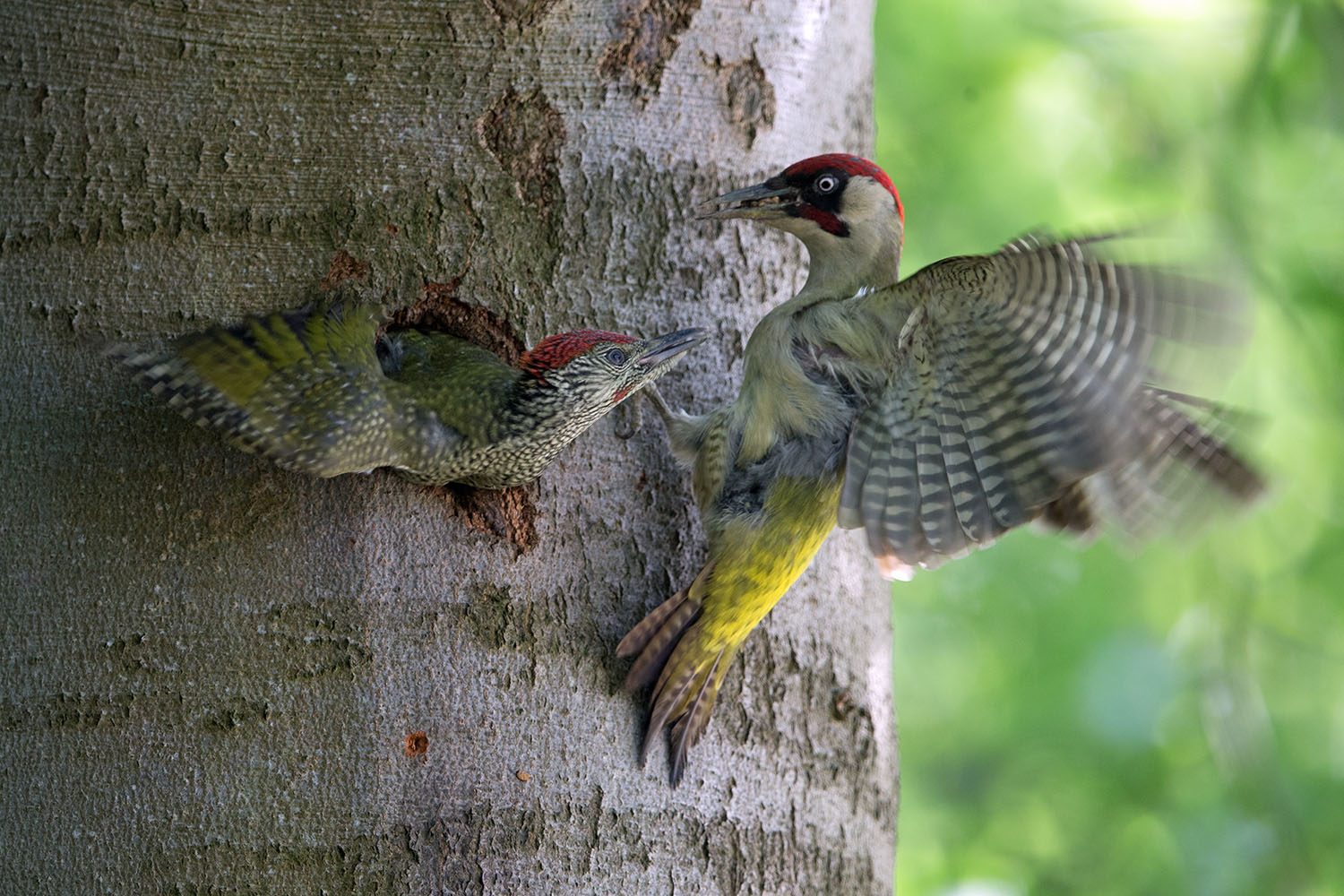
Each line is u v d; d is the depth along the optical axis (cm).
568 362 747
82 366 705
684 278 815
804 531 809
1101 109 1493
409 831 692
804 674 821
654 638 767
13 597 687
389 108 752
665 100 812
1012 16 1489
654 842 738
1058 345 708
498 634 733
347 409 687
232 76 732
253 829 678
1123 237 660
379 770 694
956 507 780
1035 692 1511
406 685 708
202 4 729
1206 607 1455
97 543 692
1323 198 1448
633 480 797
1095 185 1483
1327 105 1416
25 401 701
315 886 679
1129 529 882
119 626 686
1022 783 1531
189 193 722
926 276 740
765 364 824
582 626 755
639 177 802
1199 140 1445
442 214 759
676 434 816
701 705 777
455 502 753
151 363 655
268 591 699
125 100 722
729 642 788
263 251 729
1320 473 1401
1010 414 748
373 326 722
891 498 803
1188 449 854
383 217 748
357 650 705
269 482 707
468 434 732
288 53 739
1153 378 673
